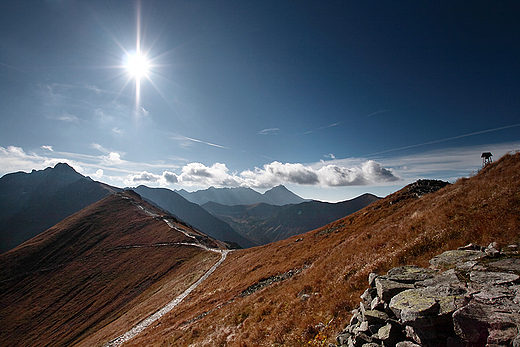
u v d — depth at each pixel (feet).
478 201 49.24
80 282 334.24
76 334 220.84
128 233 466.70
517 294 18.88
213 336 62.18
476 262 26.81
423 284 25.71
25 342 242.99
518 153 67.82
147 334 106.42
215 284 149.69
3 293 345.10
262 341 44.55
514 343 15.01
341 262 65.98
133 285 282.77
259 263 142.82
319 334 35.40
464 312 18.61
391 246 54.95
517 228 33.14
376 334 24.56
